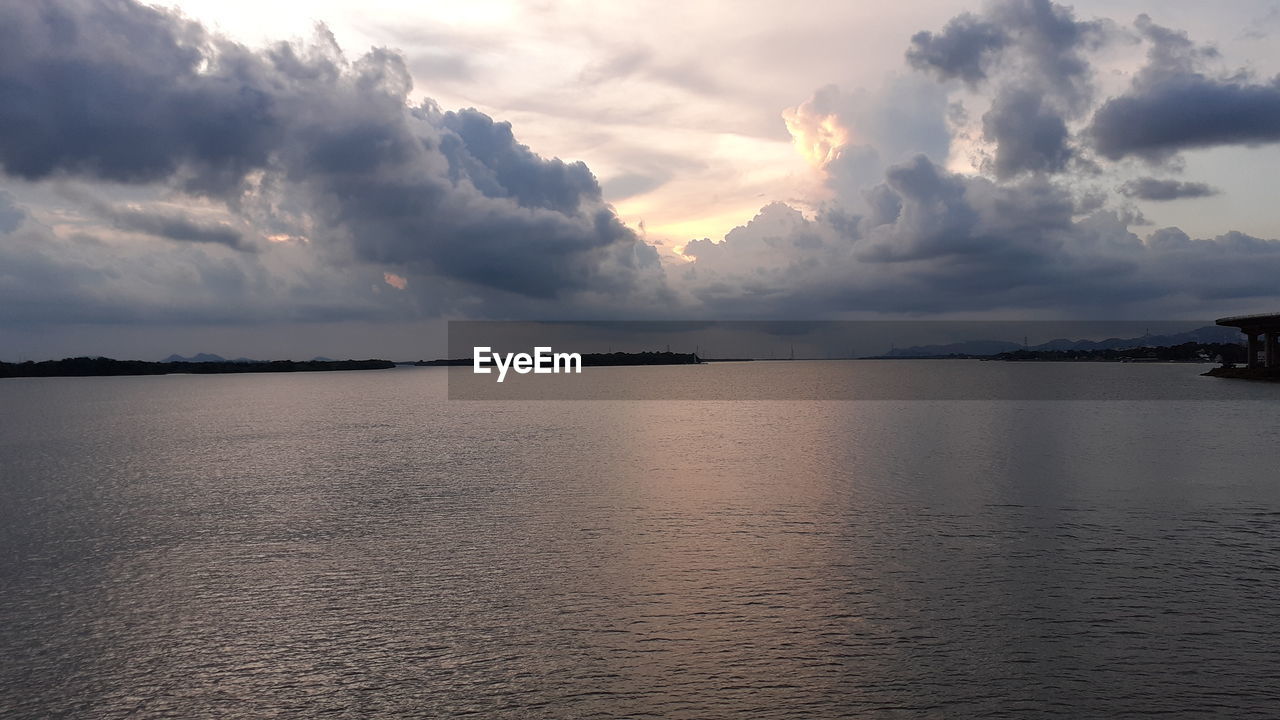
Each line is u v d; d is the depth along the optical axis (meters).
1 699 14.92
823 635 17.09
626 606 18.94
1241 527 25.66
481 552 23.75
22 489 36.34
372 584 20.94
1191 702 14.18
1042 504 29.50
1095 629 17.25
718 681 15.12
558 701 14.48
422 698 14.70
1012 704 14.19
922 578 20.67
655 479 36.41
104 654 16.83
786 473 37.78
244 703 14.69
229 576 21.89
